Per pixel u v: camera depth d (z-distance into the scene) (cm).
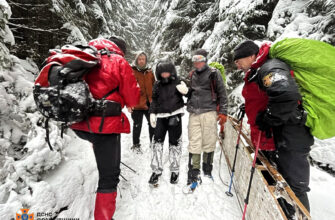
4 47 246
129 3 1512
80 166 238
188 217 200
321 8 363
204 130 243
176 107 239
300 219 106
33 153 181
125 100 179
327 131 139
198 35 754
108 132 159
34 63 365
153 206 215
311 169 252
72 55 136
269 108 133
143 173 277
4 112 196
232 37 514
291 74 138
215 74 236
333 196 207
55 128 235
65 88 133
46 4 367
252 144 193
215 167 288
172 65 234
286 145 151
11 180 159
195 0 906
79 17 518
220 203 215
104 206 170
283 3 424
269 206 131
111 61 162
